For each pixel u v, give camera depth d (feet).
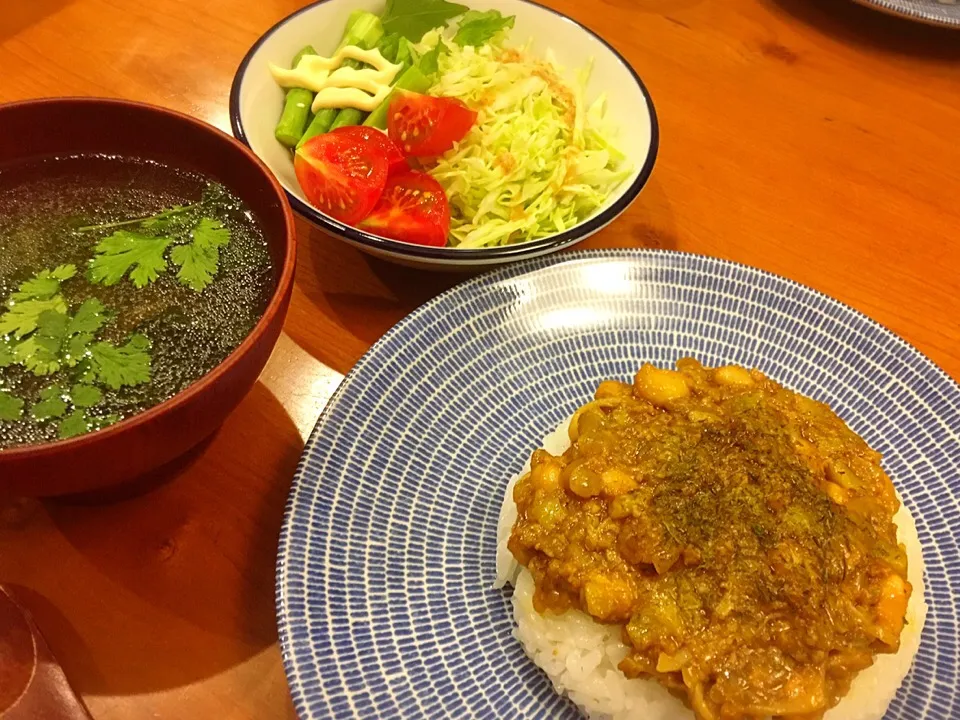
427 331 0.89
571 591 0.69
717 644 0.63
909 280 1.08
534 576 0.70
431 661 0.69
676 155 1.22
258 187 0.72
